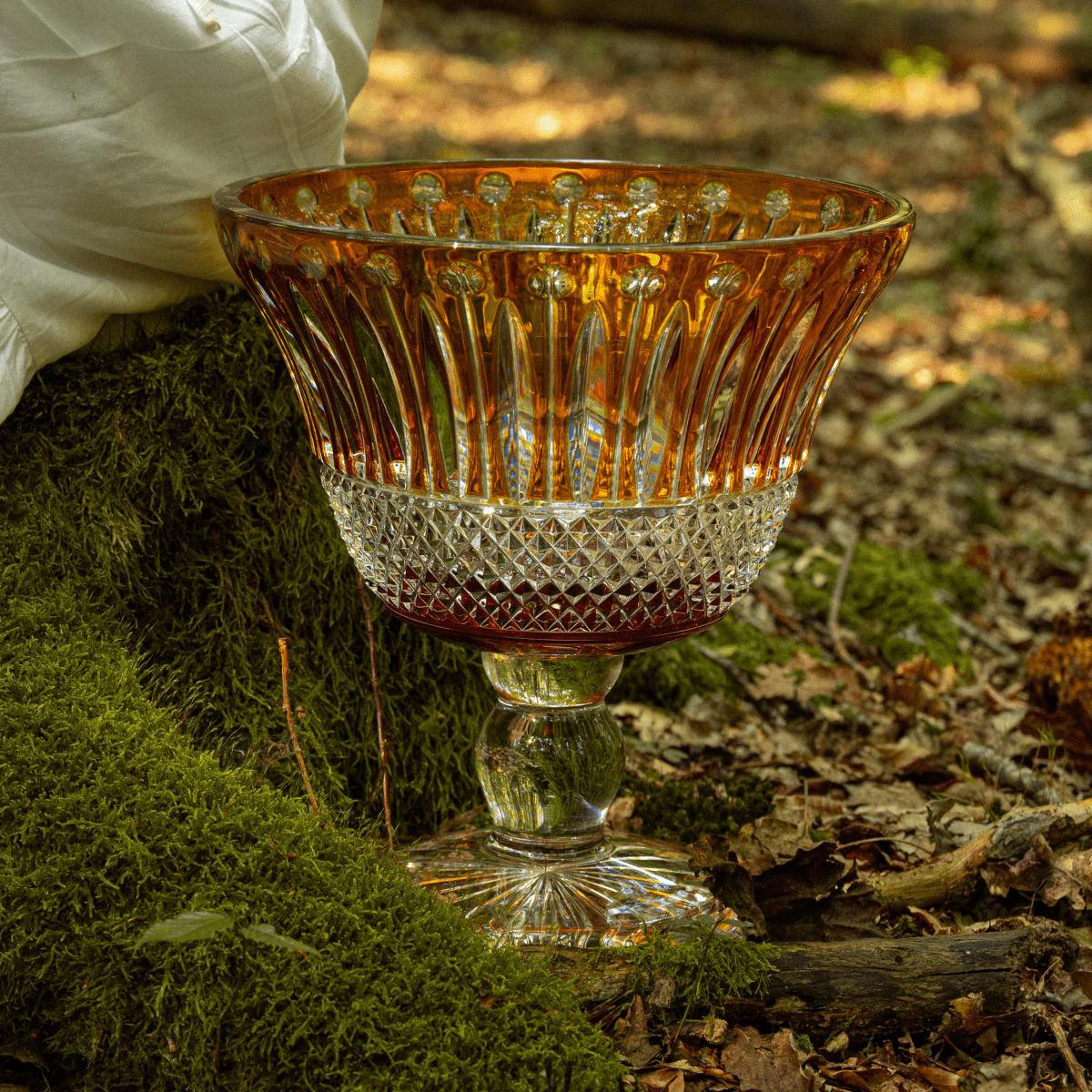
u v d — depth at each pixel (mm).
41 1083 1558
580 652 1584
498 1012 1529
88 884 1545
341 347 1548
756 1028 1585
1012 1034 1595
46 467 1670
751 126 7168
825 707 1978
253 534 1729
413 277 1503
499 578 1557
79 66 1599
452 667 1779
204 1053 1522
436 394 1537
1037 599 2484
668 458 1544
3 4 1586
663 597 1565
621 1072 1524
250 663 1722
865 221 1623
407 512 1564
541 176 1696
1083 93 7832
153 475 1689
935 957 1586
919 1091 1563
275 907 1543
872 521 2805
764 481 1588
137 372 1686
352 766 1747
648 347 1516
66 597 1647
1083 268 4035
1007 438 3396
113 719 1596
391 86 7332
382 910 1557
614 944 1598
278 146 1649
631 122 7094
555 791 1624
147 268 1671
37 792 1566
